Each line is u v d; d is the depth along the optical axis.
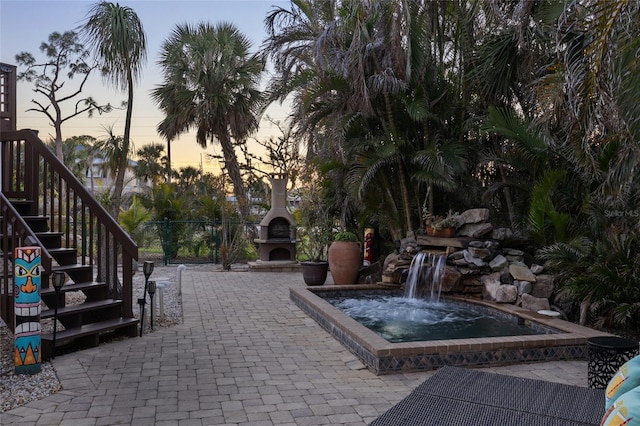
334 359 5.25
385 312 7.33
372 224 12.50
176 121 17.47
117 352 5.41
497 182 8.84
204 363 5.04
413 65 9.11
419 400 2.35
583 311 6.43
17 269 4.52
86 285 6.03
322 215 12.16
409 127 9.90
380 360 4.73
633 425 1.52
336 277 9.81
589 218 7.28
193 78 17.02
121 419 3.61
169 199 18.66
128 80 12.54
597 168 5.94
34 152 6.79
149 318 7.11
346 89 9.59
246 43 17.55
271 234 13.98
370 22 9.15
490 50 7.93
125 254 6.20
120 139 16.48
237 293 9.70
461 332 6.15
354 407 3.89
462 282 8.03
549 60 7.27
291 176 15.62
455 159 8.73
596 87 3.88
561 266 6.81
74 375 4.59
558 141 7.50
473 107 9.30
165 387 4.30
